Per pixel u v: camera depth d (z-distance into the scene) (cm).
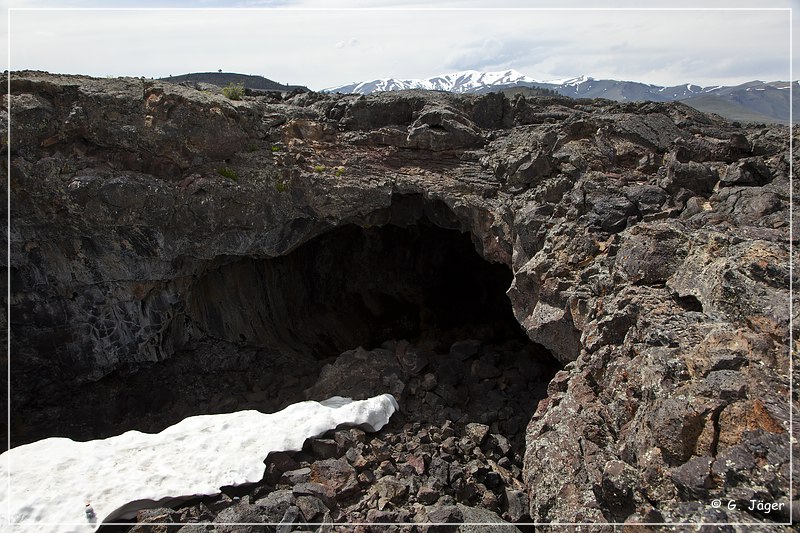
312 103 1631
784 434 587
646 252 952
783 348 674
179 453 980
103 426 1306
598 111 1501
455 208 1335
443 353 1680
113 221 1196
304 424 1055
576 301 1023
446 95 1622
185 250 1301
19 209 1188
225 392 1401
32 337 1315
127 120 1223
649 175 1227
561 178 1256
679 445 637
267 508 863
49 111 1188
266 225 1319
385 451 1045
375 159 1445
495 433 1178
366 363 1322
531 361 1446
